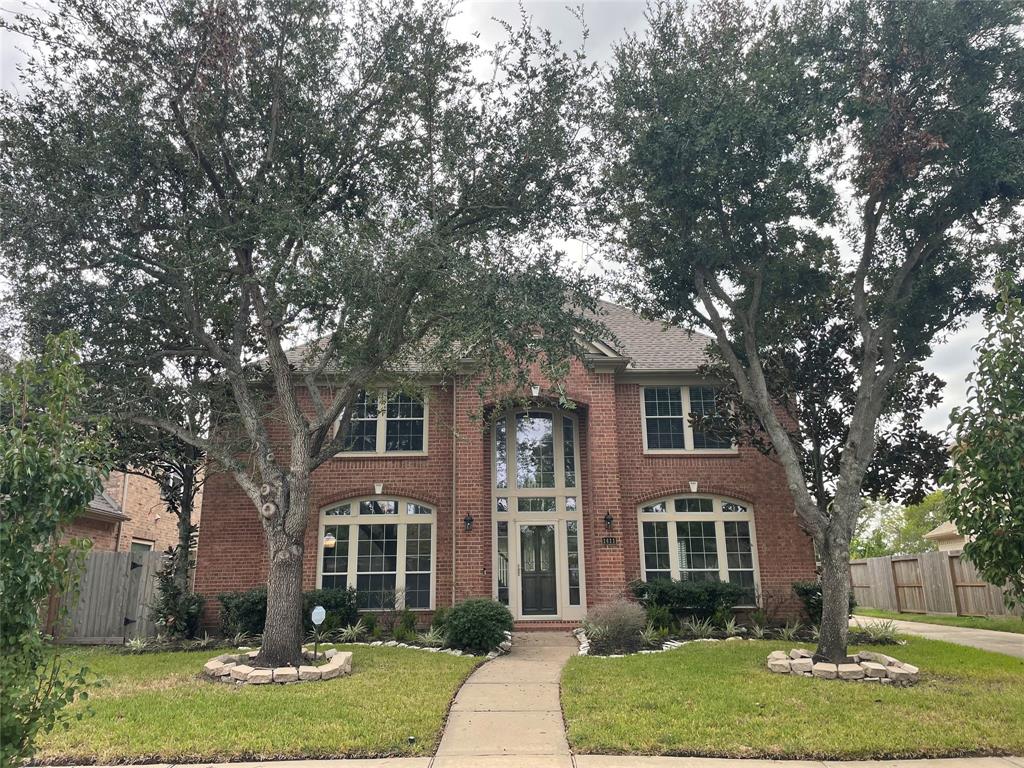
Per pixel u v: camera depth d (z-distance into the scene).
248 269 11.90
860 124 11.66
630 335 20.39
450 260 10.52
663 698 8.66
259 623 14.85
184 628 14.94
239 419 14.66
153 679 10.16
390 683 9.61
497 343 10.75
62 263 11.43
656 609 15.09
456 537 16.34
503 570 17.33
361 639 14.70
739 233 12.70
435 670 10.71
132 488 22.77
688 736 7.21
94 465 5.29
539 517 17.66
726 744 6.98
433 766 6.45
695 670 10.53
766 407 11.82
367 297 10.46
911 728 7.46
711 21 12.16
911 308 12.96
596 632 13.32
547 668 11.30
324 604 15.35
